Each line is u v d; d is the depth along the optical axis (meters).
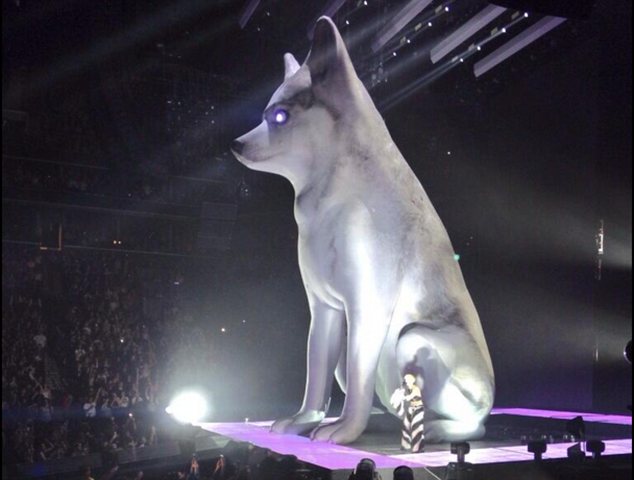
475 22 15.31
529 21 15.77
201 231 21.50
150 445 13.71
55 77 19.55
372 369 8.55
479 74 16.97
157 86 20.98
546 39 16.14
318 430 8.54
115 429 13.67
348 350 8.57
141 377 17.31
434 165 19.52
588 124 16.17
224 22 19.77
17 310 17.50
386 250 8.63
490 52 17.12
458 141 18.97
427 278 8.87
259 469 7.45
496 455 7.88
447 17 16.98
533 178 17.39
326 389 9.41
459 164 18.98
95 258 20.44
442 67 18.16
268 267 22.28
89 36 19.45
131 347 17.94
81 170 20.06
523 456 7.82
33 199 19.17
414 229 8.88
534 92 17.23
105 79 20.25
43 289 19.09
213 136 21.84
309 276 8.98
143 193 20.89
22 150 19.16
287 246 22.16
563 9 10.12
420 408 8.15
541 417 12.40
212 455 9.52
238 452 8.72
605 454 8.06
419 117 19.56
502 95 17.91
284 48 19.75
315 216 8.80
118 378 16.38
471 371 8.70
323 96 8.88
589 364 16.52
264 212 22.55
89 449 13.12
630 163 15.48
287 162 9.02
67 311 18.59
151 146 21.02
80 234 20.25
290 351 21.66
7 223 19.09
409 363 8.48
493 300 18.52
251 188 22.52
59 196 19.52
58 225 19.78
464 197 18.95
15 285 18.67
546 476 7.40
